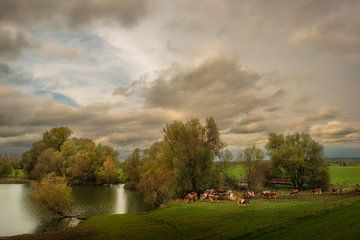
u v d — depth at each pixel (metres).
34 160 197.62
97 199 105.56
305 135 113.06
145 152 142.38
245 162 105.00
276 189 105.31
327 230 33.94
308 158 110.00
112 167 166.25
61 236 52.78
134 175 142.88
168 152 96.31
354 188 85.00
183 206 67.88
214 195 75.94
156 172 97.25
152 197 92.12
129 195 116.62
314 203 53.38
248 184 103.19
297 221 41.31
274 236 36.97
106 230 54.56
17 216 78.12
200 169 89.31
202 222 51.59
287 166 112.75
